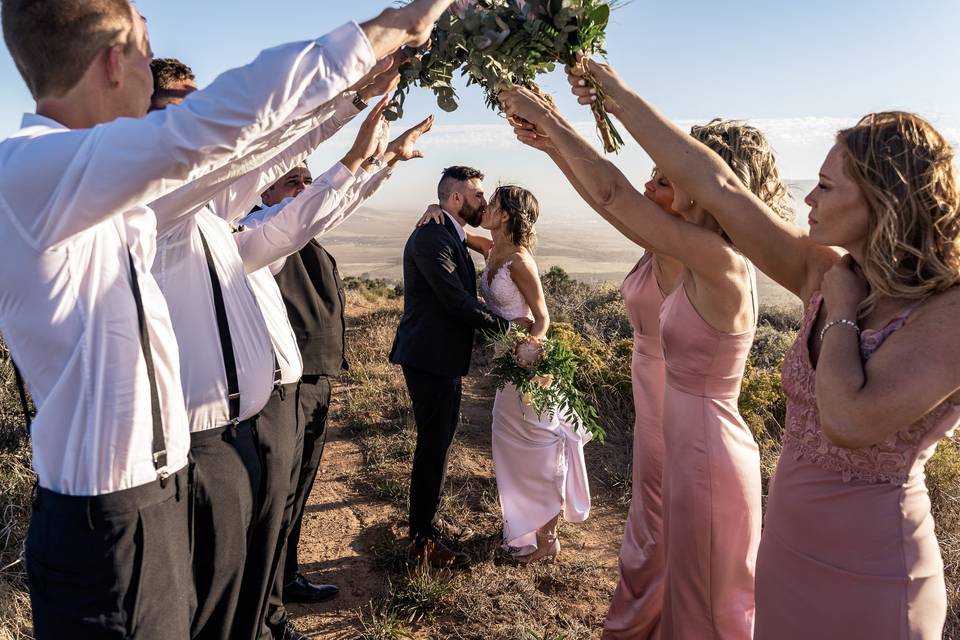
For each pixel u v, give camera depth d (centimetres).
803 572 185
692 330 243
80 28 147
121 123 137
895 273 163
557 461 398
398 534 426
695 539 249
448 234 375
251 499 224
